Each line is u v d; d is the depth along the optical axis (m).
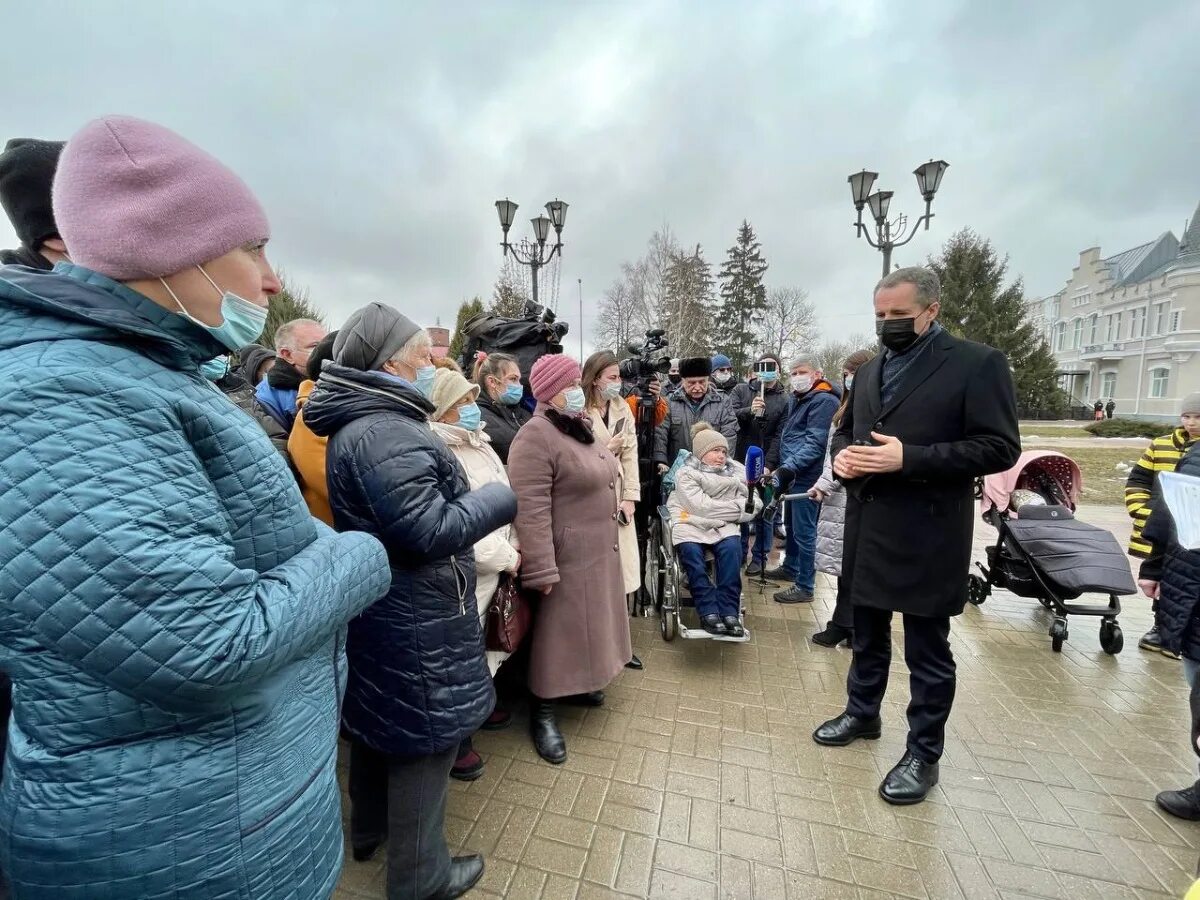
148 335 0.88
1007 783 2.41
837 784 2.40
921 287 2.23
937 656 2.28
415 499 1.46
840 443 3.05
